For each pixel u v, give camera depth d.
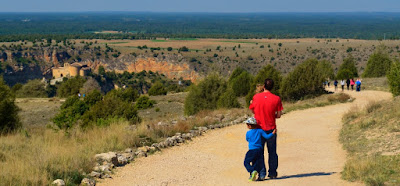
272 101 7.45
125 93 63.38
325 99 28.67
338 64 170.25
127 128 13.84
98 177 8.10
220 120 17.52
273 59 196.50
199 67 194.88
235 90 45.53
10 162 8.70
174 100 55.25
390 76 26.45
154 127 13.75
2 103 19.16
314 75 32.22
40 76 195.75
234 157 10.49
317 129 15.80
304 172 8.53
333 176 7.90
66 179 7.55
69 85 88.06
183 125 14.45
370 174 7.47
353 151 10.66
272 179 7.83
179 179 8.12
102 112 23.19
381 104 17.06
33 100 63.91
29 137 13.83
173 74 196.25
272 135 7.57
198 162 9.85
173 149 11.43
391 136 10.98
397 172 7.30
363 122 14.05
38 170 7.60
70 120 20.41
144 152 10.52
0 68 179.88
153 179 8.14
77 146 10.86
